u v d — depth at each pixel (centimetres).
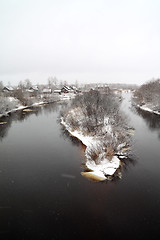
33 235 722
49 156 1490
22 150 1631
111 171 1175
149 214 823
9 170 1255
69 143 1809
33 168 1282
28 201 925
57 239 702
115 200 922
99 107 2202
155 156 1430
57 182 1096
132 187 1033
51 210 858
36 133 2192
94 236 712
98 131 1856
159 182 1078
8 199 942
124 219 795
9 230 747
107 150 1309
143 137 1925
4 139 1962
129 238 701
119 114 2244
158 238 699
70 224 772
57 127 2475
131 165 1284
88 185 1061
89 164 1284
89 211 848
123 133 1612
